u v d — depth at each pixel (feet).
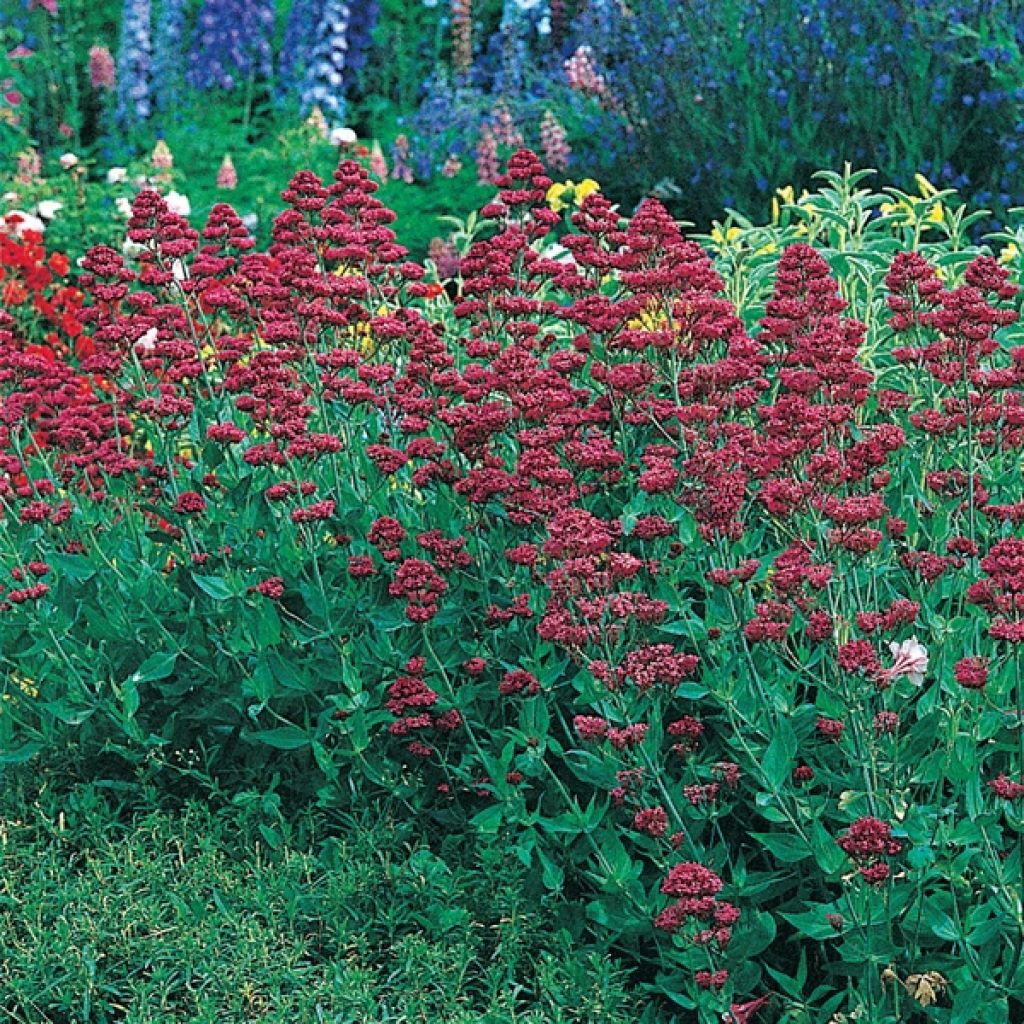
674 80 29.04
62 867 12.47
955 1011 9.50
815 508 10.82
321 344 14.15
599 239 13.51
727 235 19.20
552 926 11.44
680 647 12.13
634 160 30.04
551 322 17.12
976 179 26.37
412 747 11.90
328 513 11.83
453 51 41.83
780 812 10.36
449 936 11.29
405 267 14.38
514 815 11.36
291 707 13.07
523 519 11.55
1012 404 11.70
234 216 14.84
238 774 13.26
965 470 11.96
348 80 44.91
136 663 13.46
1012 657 10.37
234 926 11.27
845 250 17.89
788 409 10.41
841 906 9.86
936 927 9.68
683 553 11.92
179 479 14.40
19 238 23.56
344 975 10.80
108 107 45.83
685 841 10.68
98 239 29.17
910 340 13.42
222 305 13.92
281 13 48.08
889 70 26.50
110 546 13.78
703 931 9.64
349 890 11.50
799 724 10.93
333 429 13.96
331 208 14.16
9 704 14.01
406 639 12.42
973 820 9.72
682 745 10.74
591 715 12.13
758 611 10.21
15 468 13.57
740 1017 9.82
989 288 11.02
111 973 11.21
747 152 27.43
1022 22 25.49
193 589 13.61
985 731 10.19
